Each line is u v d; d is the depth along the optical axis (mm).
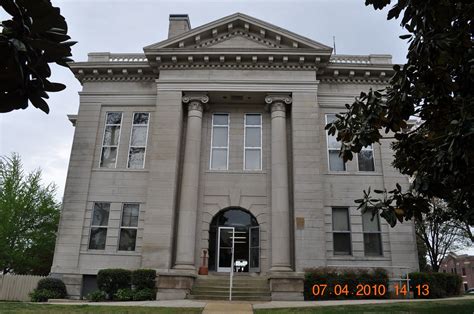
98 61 24453
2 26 1756
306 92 23047
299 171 21719
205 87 23250
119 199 22656
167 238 20641
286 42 23734
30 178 39031
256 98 23766
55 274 21266
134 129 24156
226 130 24125
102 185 22922
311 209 21062
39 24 1786
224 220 22594
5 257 34688
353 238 21766
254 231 22281
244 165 23234
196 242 21719
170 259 20578
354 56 24750
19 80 1833
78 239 21875
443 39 6465
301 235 20625
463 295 21484
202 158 23281
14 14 1735
